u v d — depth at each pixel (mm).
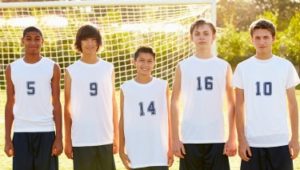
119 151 4629
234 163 6980
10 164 6973
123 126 4578
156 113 4551
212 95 4539
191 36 4656
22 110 4648
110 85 4750
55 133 4691
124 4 8406
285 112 4371
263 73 4379
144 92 4547
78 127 4668
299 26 25594
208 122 4520
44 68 4660
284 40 25031
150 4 8398
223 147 4523
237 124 4414
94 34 4660
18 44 10695
